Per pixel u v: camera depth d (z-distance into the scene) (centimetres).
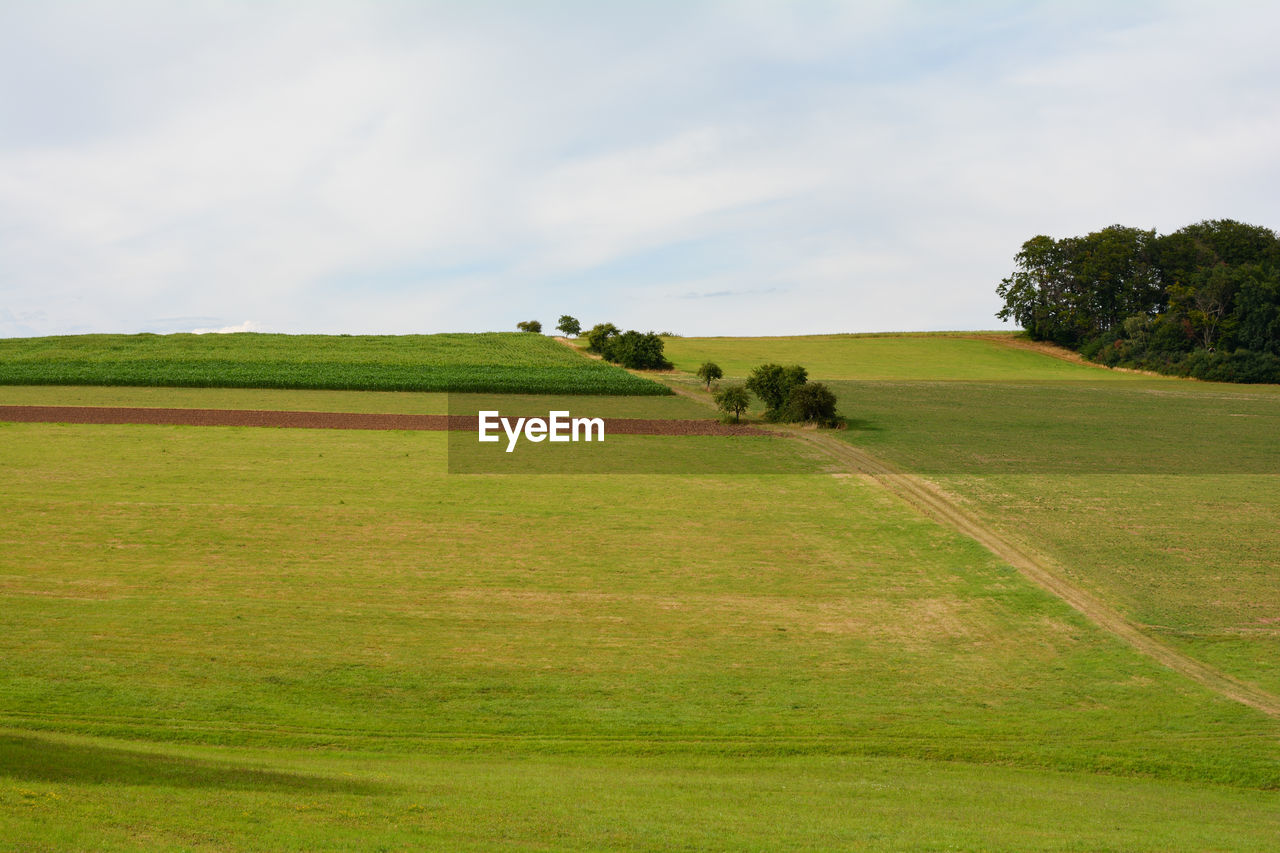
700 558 2878
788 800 1333
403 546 2908
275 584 2525
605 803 1252
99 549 2770
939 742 1714
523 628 2272
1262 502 3641
